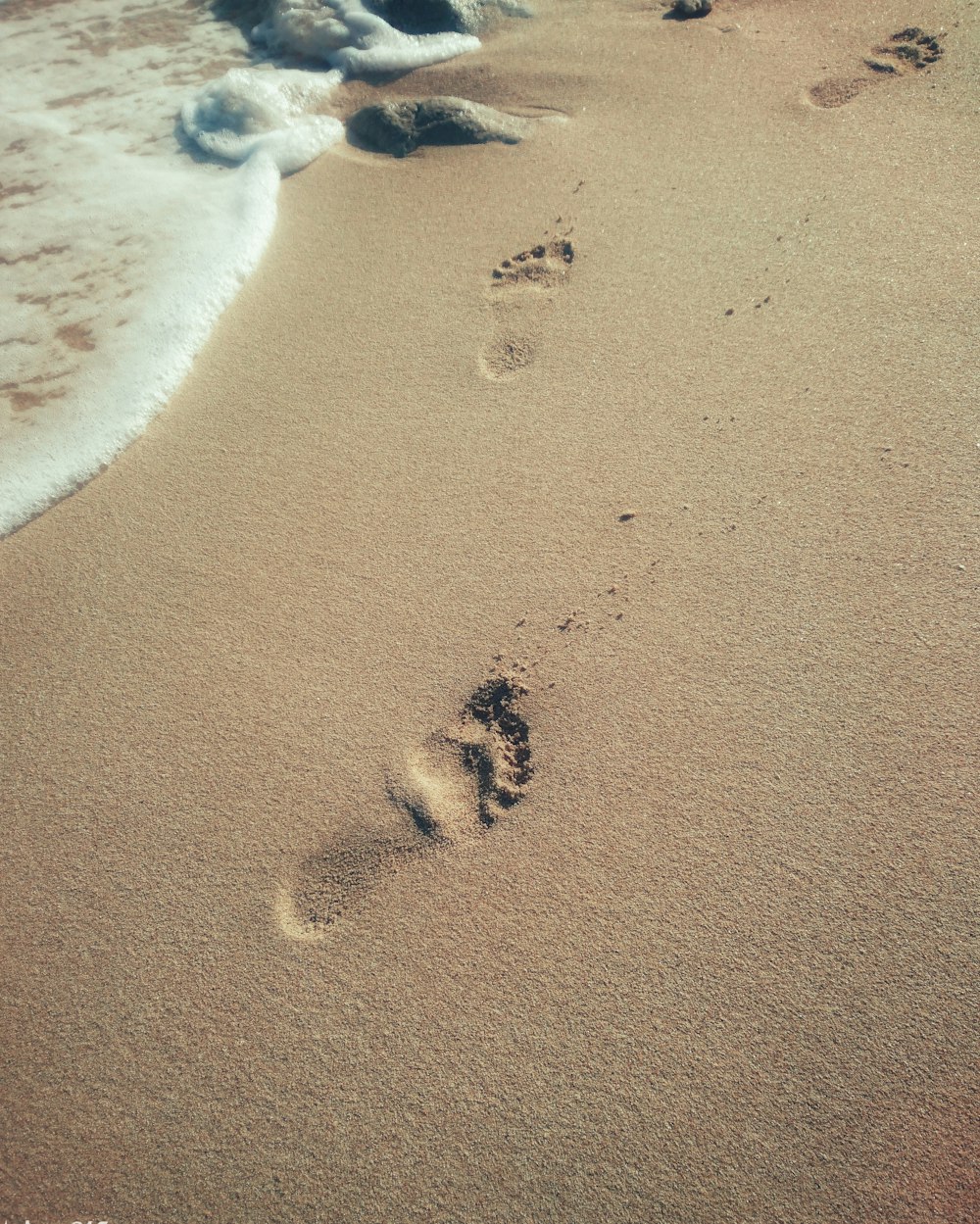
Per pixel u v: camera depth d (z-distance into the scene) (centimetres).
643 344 233
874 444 202
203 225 290
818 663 171
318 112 332
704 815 156
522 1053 137
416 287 260
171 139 326
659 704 171
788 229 255
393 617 190
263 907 156
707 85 313
